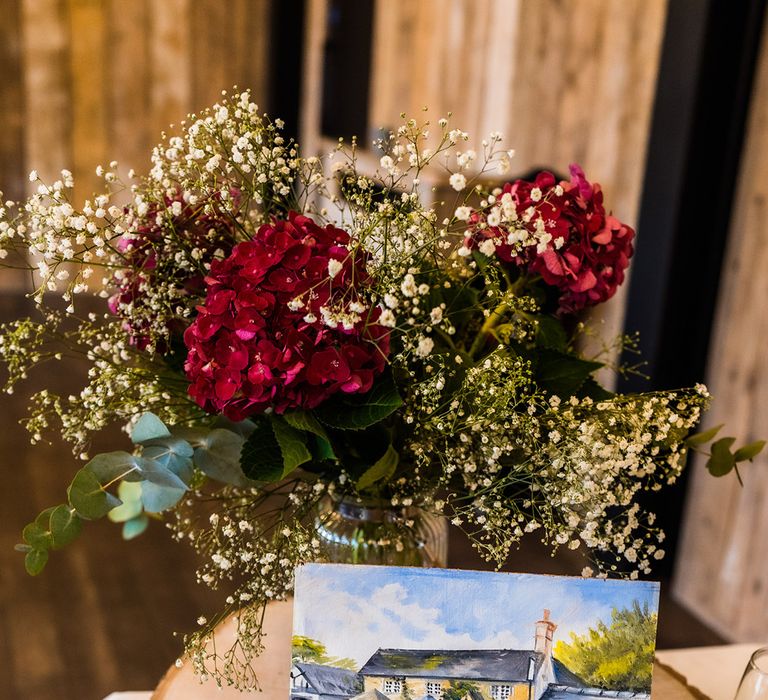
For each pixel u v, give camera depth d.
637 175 2.90
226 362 0.87
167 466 0.94
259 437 0.93
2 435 3.52
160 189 1.00
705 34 2.44
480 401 0.92
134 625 2.51
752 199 2.49
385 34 5.17
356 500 1.04
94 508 0.93
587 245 0.98
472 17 4.07
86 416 1.01
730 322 2.59
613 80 3.00
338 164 1.00
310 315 0.85
